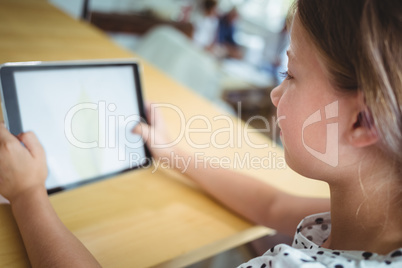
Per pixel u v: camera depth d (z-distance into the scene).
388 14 0.35
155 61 2.09
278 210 0.72
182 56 2.02
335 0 0.40
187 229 0.69
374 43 0.36
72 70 0.70
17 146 0.58
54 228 0.54
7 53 1.10
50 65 0.67
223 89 2.76
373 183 0.44
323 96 0.43
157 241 0.65
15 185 0.58
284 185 0.87
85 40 1.40
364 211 0.46
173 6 3.37
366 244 0.46
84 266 0.49
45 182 0.65
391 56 0.35
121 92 0.77
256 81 3.18
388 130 0.37
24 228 0.54
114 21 2.78
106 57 1.30
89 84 0.72
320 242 0.59
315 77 0.43
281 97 0.49
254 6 4.55
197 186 0.82
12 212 0.64
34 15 1.48
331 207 0.52
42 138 0.66
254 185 0.77
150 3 3.27
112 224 0.67
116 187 0.76
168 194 0.78
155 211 0.72
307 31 0.43
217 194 0.77
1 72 0.61
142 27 2.90
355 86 0.40
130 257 0.60
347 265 0.42
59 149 0.68
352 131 0.42
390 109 0.36
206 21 3.73
